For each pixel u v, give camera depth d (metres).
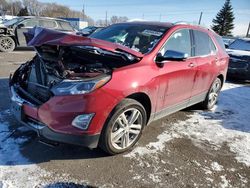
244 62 8.91
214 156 3.70
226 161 3.60
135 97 3.45
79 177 2.95
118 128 3.29
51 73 3.17
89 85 2.89
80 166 3.14
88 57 3.52
